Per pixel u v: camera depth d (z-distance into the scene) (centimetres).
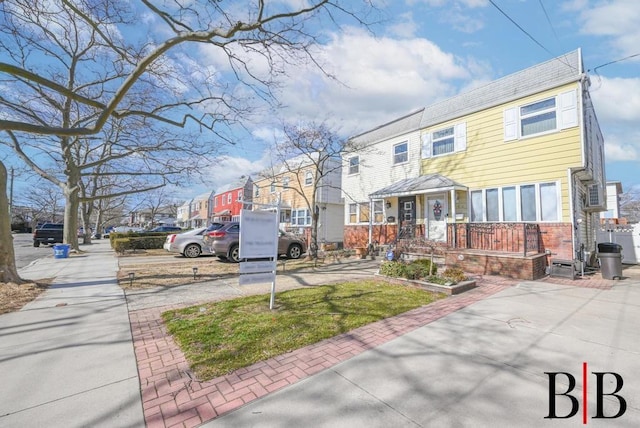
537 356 338
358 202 1630
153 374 298
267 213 528
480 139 1115
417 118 1377
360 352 349
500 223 994
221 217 3791
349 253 1395
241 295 624
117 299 589
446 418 231
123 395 262
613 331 416
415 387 274
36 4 644
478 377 292
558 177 919
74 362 323
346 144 1397
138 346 366
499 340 384
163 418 232
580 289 690
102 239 3600
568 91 910
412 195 1318
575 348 359
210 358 332
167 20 587
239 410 242
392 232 1395
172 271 925
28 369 306
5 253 675
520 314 496
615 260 809
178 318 470
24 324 442
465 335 401
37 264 1095
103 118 572
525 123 1008
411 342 378
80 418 231
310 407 245
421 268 771
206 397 260
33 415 233
